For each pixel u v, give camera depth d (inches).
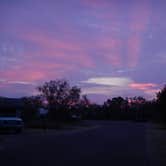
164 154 708.0
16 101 1950.1
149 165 558.6
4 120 1301.7
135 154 697.6
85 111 4104.3
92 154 679.7
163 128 1968.5
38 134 1290.6
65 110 2669.8
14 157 615.2
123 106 4453.7
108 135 1273.4
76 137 1149.7
